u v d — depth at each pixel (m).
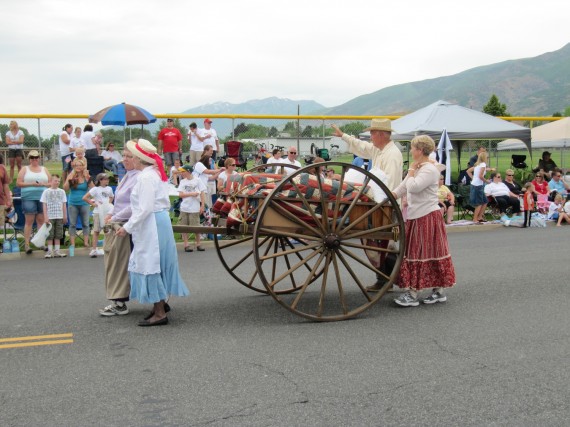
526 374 4.93
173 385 4.73
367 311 6.91
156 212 6.21
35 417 4.19
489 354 5.40
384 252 7.20
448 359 5.27
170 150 16.73
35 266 10.41
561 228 15.30
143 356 5.39
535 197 16.81
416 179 6.75
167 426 4.05
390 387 4.67
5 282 8.94
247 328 6.24
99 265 10.43
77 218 12.52
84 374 4.97
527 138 17.25
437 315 6.70
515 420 4.12
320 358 5.32
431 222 6.93
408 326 6.28
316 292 7.93
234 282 8.66
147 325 6.34
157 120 16.75
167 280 6.30
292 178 6.30
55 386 4.73
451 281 7.05
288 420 4.12
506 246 12.09
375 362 5.21
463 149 25.59
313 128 19.25
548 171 20.70
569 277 8.77
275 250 7.73
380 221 6.91
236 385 4.72
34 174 11.59
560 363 5.18
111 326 6.35
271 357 5.35
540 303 7.21
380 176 7.14
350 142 7.76
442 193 15.53
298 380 4.81
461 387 4.66
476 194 15.73
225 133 18.33
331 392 4.57
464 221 15.85
